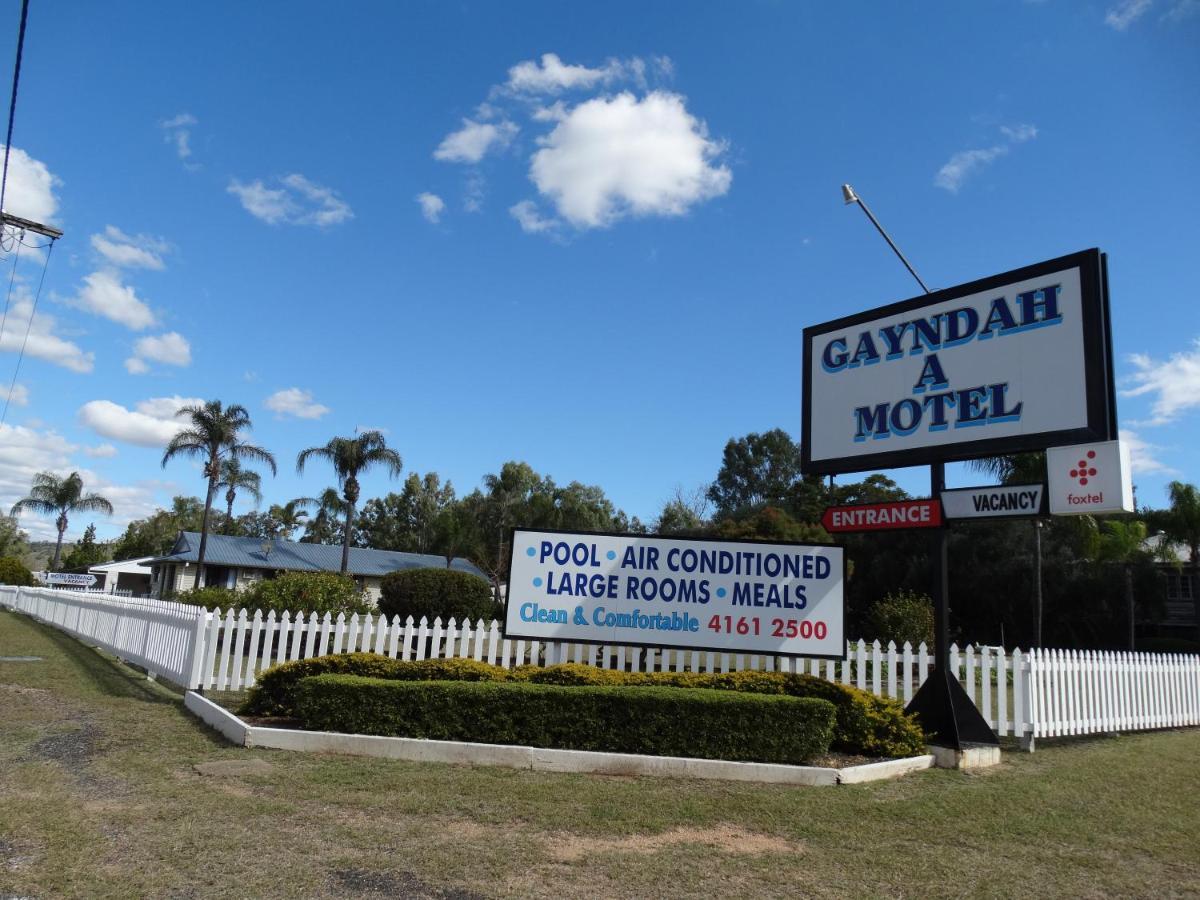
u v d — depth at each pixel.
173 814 6.02
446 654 12.08
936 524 9.81
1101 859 6.02
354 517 77.88
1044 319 9.39
